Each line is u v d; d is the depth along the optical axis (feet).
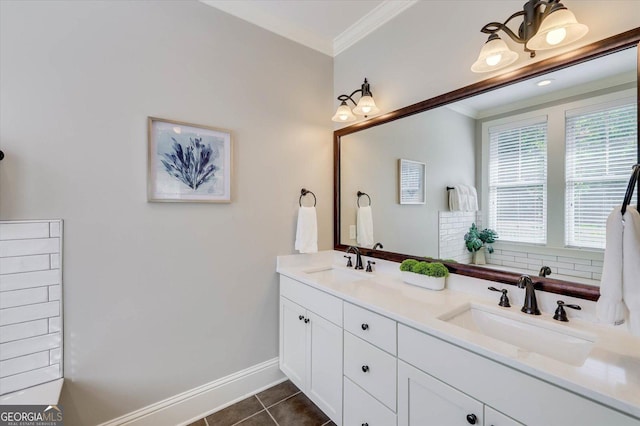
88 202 4.76
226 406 6.19
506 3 4.54
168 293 5.55
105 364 4.95
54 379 4.52
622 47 3.53
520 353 2.97
